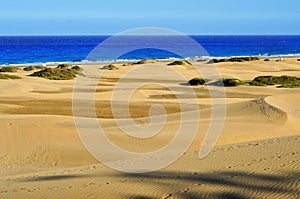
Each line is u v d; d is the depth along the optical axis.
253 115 23.88
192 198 9.52
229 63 64.06
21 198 10.41
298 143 13.98
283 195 8.91
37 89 40.06
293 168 10.50
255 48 153.12
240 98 35.44
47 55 109.56
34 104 32.22
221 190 9.68
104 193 10.27
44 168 16.11
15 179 13.31
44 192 10.73
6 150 17.70
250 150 13.33
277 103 26.77
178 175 11.22
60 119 22.11
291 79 45.66
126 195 10.05
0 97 35.09
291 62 70.25
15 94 36.66
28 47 161.38
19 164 16.75
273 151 12.82
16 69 59.97
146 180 11.09
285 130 21.19
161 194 9.91
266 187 9.44
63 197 10.22
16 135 18.61
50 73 51.03
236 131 20.33
